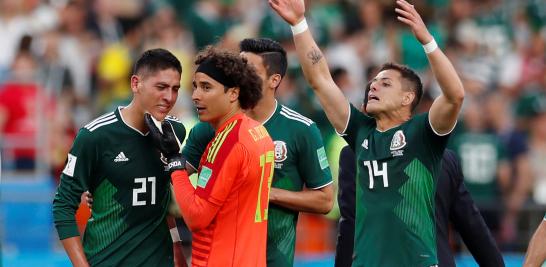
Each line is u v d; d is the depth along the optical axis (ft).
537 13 200.44
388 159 79.92
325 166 87.15
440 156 79.82
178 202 75.82
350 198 87.71
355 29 183.83
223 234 75.77
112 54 172.86
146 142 79.05
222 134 75.92
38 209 139.95
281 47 85.81
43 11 178.81
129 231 79.36
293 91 160.97
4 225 138.51
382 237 79.51
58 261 130.72
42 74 168.66
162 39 176.65
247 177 75.56
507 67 190.39
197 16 177.37
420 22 76.74
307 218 139.33
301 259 132.05
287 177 85.87
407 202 79.05
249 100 76.84
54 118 160.76
